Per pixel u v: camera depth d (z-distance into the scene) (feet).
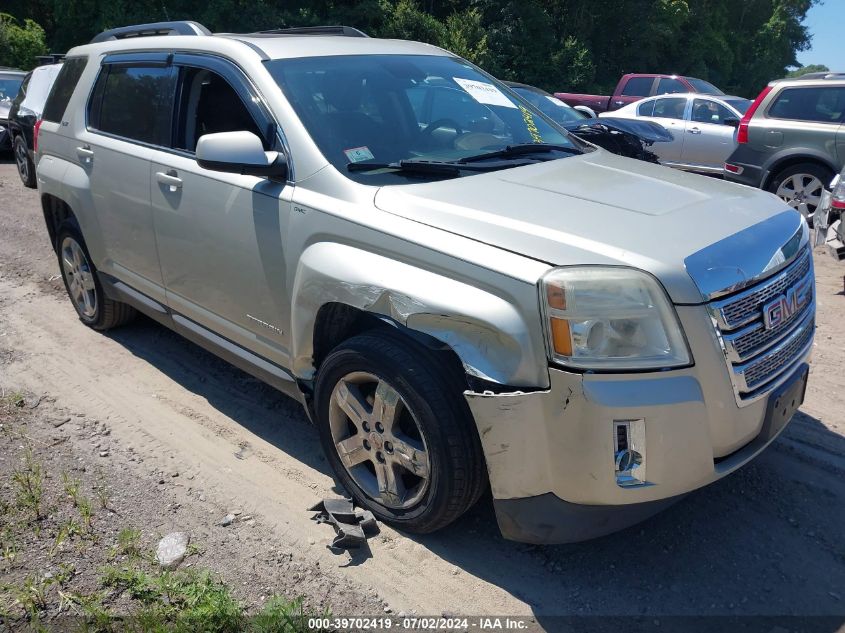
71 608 8.91
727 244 8.80
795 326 9.74
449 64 14.10
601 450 8.14
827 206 20.79
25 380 15.08
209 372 15.49
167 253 13.50
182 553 9.86
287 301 11.05
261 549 10.03
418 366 9.24
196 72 13.10
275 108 11.41
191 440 12.79
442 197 9.84
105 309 16.85
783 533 10.37
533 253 8.48
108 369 15.61
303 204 10.61
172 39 14.11
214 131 12.55
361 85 12.25
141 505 10.95
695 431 8.32
